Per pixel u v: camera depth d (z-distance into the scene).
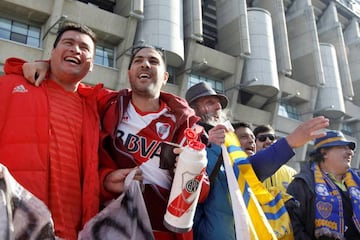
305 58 28.00
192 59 20.92
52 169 2.04
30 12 16.42
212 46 26.31
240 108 23.11
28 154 2.00
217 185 2.52
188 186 1.92
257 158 2.65
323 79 26.81
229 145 2.64
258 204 2.39
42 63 2.43
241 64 22.72
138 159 2.35
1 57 15.14
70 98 2.42
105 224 1.93
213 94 3.26
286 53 25.42
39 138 2.07
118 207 1.99
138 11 18.48
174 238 2.27
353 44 33.47
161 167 2.22
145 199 2.24
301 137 2.55
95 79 17.50
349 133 30.66
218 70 22.23
